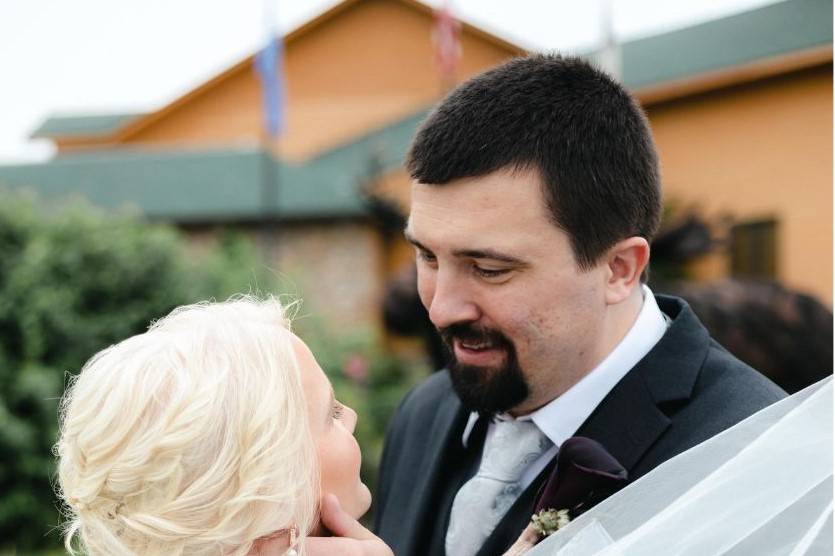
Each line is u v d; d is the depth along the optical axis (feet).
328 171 49.11
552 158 4.47
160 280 26.40
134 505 3.59
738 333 15.34
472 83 4.72
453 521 5.31
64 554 21.09
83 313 25.14
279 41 43.39
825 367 15.17
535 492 4.98
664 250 24.30
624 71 29.94
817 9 25.62
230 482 3.58
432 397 6.54
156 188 50.47
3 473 21.71
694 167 26.12
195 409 3.56
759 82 24.71
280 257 45.42
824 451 4.36
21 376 22.75
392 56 64.64
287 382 3.83
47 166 54.75
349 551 3.94
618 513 4.37
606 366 4.92
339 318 44.55
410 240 4.85
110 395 3.66
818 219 23.43
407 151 4.85
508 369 4.77
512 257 4.49
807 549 4.21
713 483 4.35
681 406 4.87
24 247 25.76
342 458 4.17
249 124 67.92
